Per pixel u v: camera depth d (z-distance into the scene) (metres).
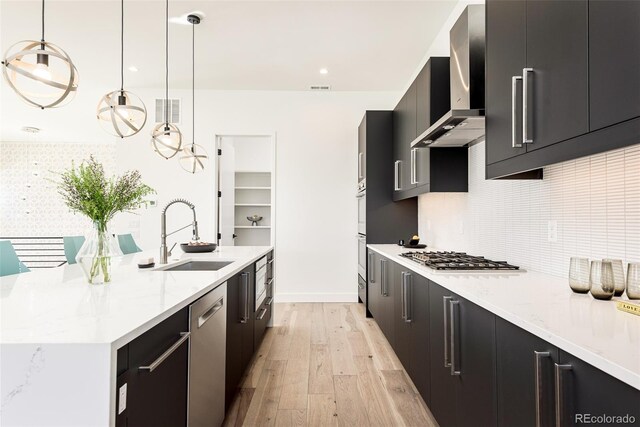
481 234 2.66
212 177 4.99
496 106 1.69
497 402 1.22
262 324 3.24
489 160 1.77
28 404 0.84
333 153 5.07
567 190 1.72
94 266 1.63
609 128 0.98
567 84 1.16
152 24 3.32
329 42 3.67
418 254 2.74
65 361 0.84
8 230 8.03
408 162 3.56
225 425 1.96
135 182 1.84
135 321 1.02
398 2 3.00
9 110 5.78
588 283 1.38
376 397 2.28
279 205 5.05
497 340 1.22
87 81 4.69
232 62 4.14
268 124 5.06
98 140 7.91
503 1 1.62
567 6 1.16
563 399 0.87
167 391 1.20
